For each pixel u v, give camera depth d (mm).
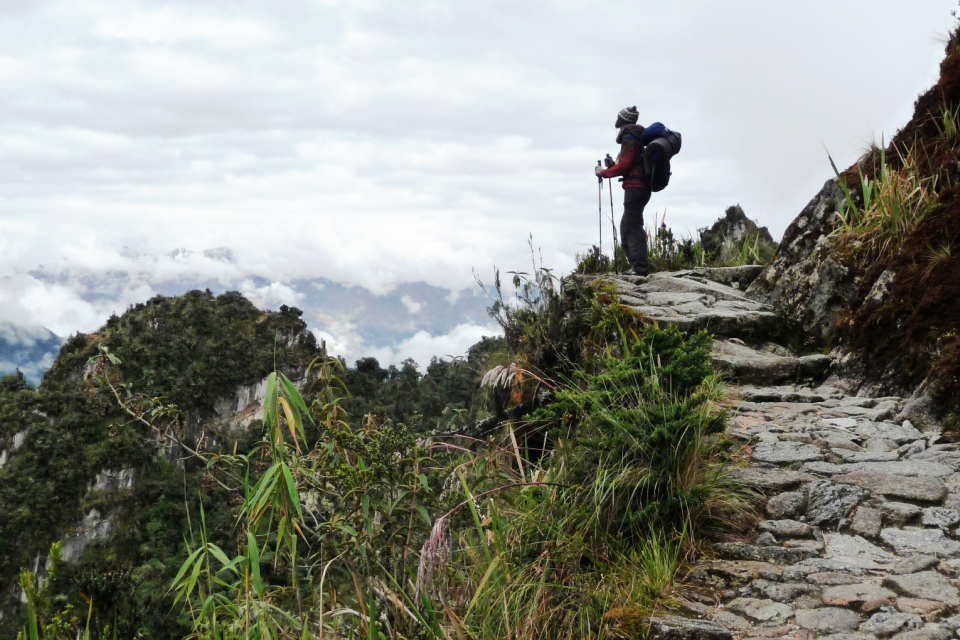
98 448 73062
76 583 2811
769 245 11711
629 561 3039
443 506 3125
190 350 84875
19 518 67375
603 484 3256
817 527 3283
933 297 5266
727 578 2877
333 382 3371
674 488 3264
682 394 3818
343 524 2844
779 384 6039
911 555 2910
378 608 2932
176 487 66438
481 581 2809
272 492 2744
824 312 6582
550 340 7332
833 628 2406
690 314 7004
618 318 6539
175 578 2850
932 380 4605
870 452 4137
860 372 5676
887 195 6488
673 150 9164
